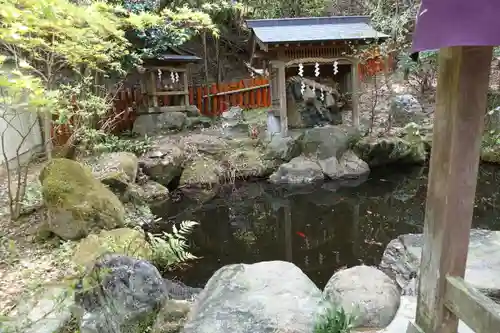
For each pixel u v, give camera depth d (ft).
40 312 7.56
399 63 29.96
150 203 19.07
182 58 27.86
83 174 12.94
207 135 25.79
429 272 6.33
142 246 11.07
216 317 8.13
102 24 9.70
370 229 16.80
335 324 7.03
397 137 24.64
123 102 27.48
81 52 13.23
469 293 5.56
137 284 7.29
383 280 8.91
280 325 7.76
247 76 41.19
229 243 15.96
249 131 27.27
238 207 19.81
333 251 14.94
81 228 11.85
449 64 5.43
